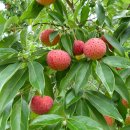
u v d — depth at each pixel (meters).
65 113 0.24
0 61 0.26
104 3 0.36
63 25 0.29
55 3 0.30
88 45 0.26
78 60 0.27
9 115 0.24
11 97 0.24
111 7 0.34
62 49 0.29
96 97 0.26
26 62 0.26
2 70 0.25
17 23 0.29
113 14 0.34
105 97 0.26
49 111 0.27
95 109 0.26
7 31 0.29
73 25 0.29
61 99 0.27
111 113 0.25
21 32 0.27
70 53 0.27
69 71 0.26
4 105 0.24
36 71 0.24
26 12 0.28
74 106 0.25
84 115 0.25
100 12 0.30
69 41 0.28
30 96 0.27
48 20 0.32
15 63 0.25
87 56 0.26
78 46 0.27
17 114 0.24
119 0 0.35
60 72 0.28
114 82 0.24
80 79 0.25
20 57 0.26
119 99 0.28
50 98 0.27
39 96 0.27
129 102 0.25
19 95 0.26
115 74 0.26
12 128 0.23
